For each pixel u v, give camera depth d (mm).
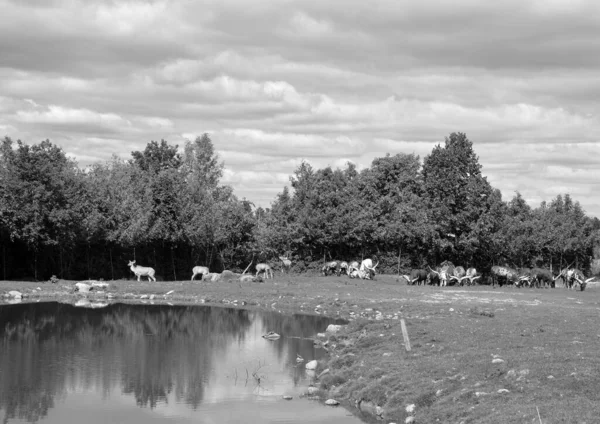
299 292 58375
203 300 56469
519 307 43750
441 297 53656
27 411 23828
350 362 28484
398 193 85938
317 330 41188
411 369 23797
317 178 87312
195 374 29281
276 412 23172
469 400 18969
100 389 26812
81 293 58469
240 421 22281
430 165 77688
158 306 52812
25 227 61812
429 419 18844
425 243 77375
